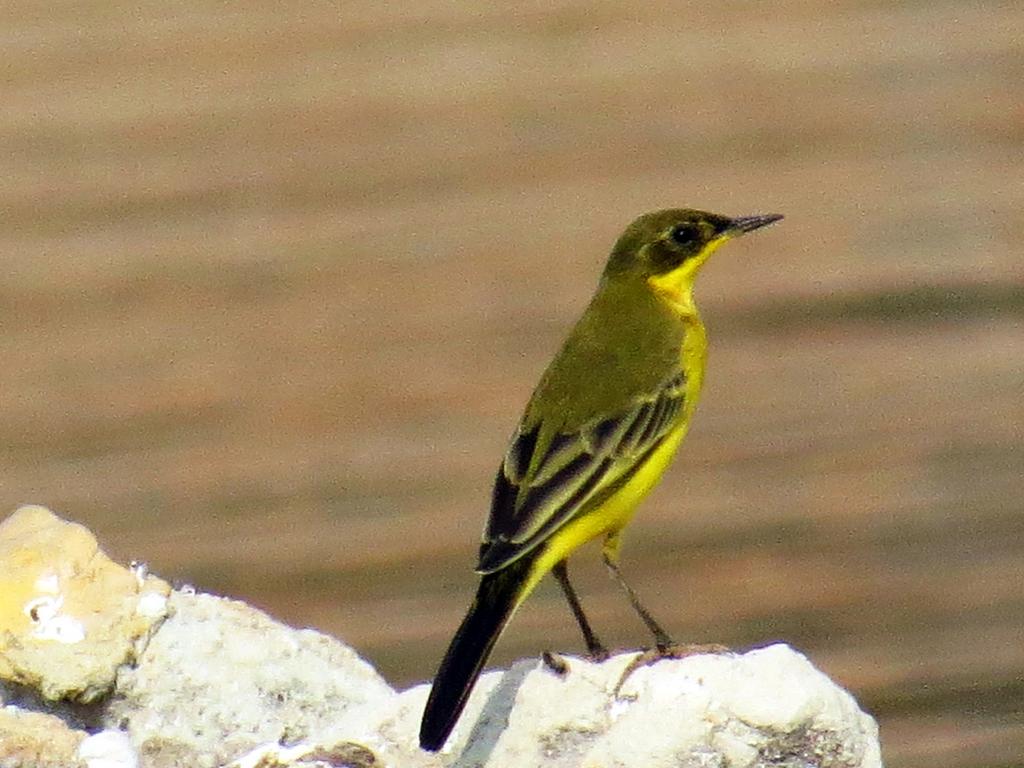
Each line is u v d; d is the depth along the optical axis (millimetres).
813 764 9320
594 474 11258
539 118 17578
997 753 13125
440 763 9570
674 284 12469
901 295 15828
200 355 15641
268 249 16531
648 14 18438
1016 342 15602
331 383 15391
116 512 14422
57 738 9406
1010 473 14594
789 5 18141
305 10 18609
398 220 16672
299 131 17562
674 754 9273
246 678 10070
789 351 15672
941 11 18156
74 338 15766
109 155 17375
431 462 14773
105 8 18641
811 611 13656
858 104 17469
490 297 16000
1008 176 16688
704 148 17219
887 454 14742
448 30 18328
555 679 9695
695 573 14039
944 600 13766
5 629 9812
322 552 14109
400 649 13391
